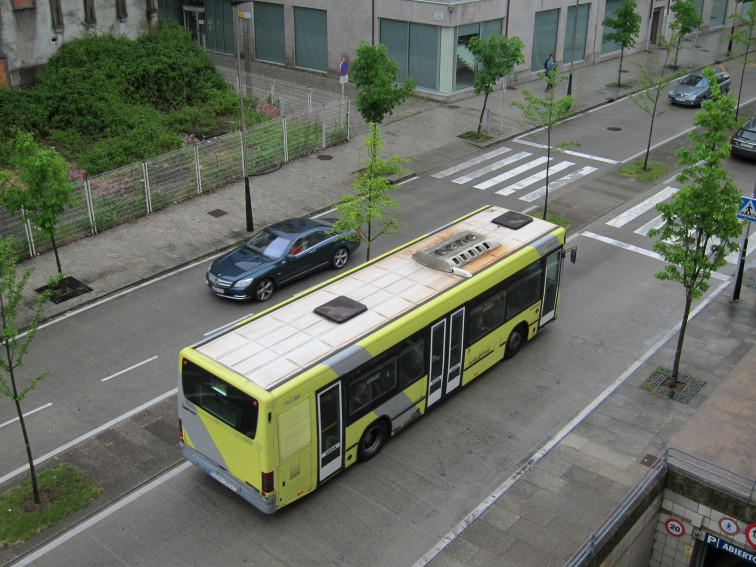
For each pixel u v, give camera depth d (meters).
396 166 18.81
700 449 13.90
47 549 11.82
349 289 14.53
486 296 15.30
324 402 12.18
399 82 36.66
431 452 14.04
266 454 11.41
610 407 15.28
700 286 14.88
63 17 31.83
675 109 35.16
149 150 27.33
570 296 19.52
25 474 13.35
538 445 14.24
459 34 34.62
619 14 37.97
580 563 10.88
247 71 38.12
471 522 12.41
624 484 13.27
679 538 13.20
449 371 14.98
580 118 33.91
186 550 11.82
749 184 26.70
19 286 11.76
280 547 11.88
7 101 29.02
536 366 16.66
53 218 18.20
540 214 24.03
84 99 30.12
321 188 25.94
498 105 35.00
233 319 18.30
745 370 16.33
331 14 38.09
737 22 53.97
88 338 17.47
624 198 25.44
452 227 17.33
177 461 13.77
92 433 14.41
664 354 17.03
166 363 16.58
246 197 22.53
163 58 32.84
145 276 20.16
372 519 12.47
